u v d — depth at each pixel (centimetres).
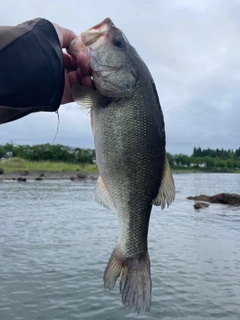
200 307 79
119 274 39
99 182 40
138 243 39
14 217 184
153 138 39
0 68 29
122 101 38
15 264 104
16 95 30
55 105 32
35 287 88
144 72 39
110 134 38
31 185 394
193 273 100
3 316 74
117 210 39
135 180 39
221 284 93
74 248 123
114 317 75
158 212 211
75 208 221
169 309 78
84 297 83
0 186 372
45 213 199
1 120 31
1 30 30
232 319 75
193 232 155
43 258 111
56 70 32
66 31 37
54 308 78
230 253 121
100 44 38
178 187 479
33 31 32
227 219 191
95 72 37
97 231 152
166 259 113
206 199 281
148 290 38
